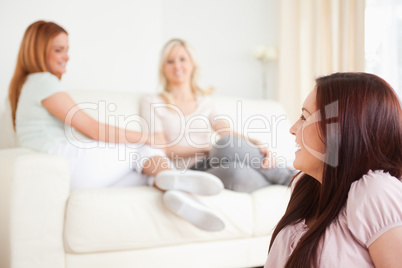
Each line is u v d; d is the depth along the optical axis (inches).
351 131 24.9
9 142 86.7
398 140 25.0
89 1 114.0
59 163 53.2
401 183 23.7
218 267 60.1
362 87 25.2
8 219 52.6
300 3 134.6
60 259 53.4
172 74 85.7
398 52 108.7
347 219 24.2
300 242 25.8
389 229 22.2
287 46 139.1
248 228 60.5
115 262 55.6
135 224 55.5
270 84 150.4
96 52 116.1
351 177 25.1
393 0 108.6
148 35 123.3
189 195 57.7
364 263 23.6
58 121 67.6
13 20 103.5
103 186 62.7
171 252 57.9
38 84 66.0
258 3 149.7
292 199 33.2
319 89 26.5
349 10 116.2
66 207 53.9
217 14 149.8
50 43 69.0
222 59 150.8
